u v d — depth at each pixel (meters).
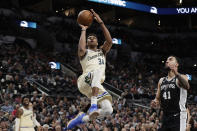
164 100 6.10
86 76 5.46
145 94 24.39
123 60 35.28
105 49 5.75
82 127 13.91
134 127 15.30
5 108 15.73
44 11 33.88
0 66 22.45
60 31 33.12
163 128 6.11
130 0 38.84
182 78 5.72
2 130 11.96
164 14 39.16
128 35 37.25
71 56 31.14
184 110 5.95
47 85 22.06
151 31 39.94
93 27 34.38
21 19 30.62
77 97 20.28
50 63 27.53
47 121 14.52
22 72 22.70
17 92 18.98
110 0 35.38
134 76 30.59
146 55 37.94
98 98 5.43
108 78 27.73
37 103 16.70
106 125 15.45
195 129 11.12
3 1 32.50
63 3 38.81
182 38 39.31
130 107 21.31
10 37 29.88
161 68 35.56
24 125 9.96
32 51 28.38
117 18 42.22
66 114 16.39
